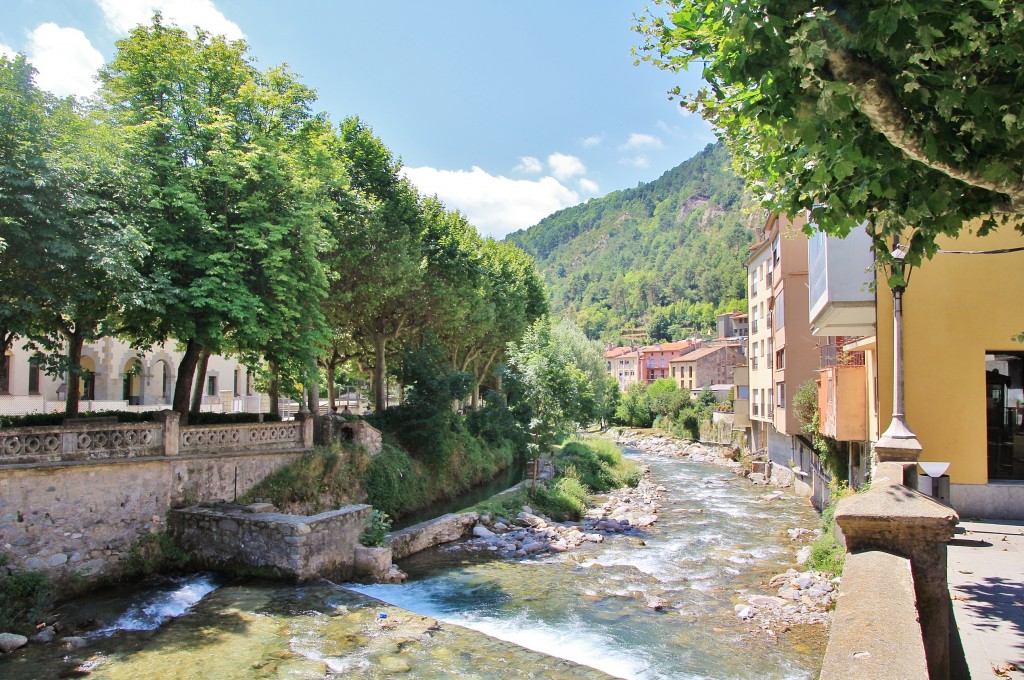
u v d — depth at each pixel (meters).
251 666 10.44
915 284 13.91
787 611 14.10
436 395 29.05
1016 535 11.52
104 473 14.75
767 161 8.99
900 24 4.70
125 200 15.48
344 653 11.09
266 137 20.09
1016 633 6.76
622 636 12.76
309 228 19.22
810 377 30.17
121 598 13.59
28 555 13.20
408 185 30.48
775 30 4.93
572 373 32.25
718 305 164.75
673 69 9.60
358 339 33.66
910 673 2.39
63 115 14.04
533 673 10.59
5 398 26.61
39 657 10.67
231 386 41.09
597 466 38.53
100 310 16.52
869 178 6.17
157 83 17.89
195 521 16.08
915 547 4.32
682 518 26.39
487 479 35.53
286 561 14.80
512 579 16.97
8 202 12.37
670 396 75.94
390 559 16.78
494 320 41.44
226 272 16.73
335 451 22.20
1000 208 6.21
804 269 30.58
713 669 11.16
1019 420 13.59
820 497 27.56
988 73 5.26
